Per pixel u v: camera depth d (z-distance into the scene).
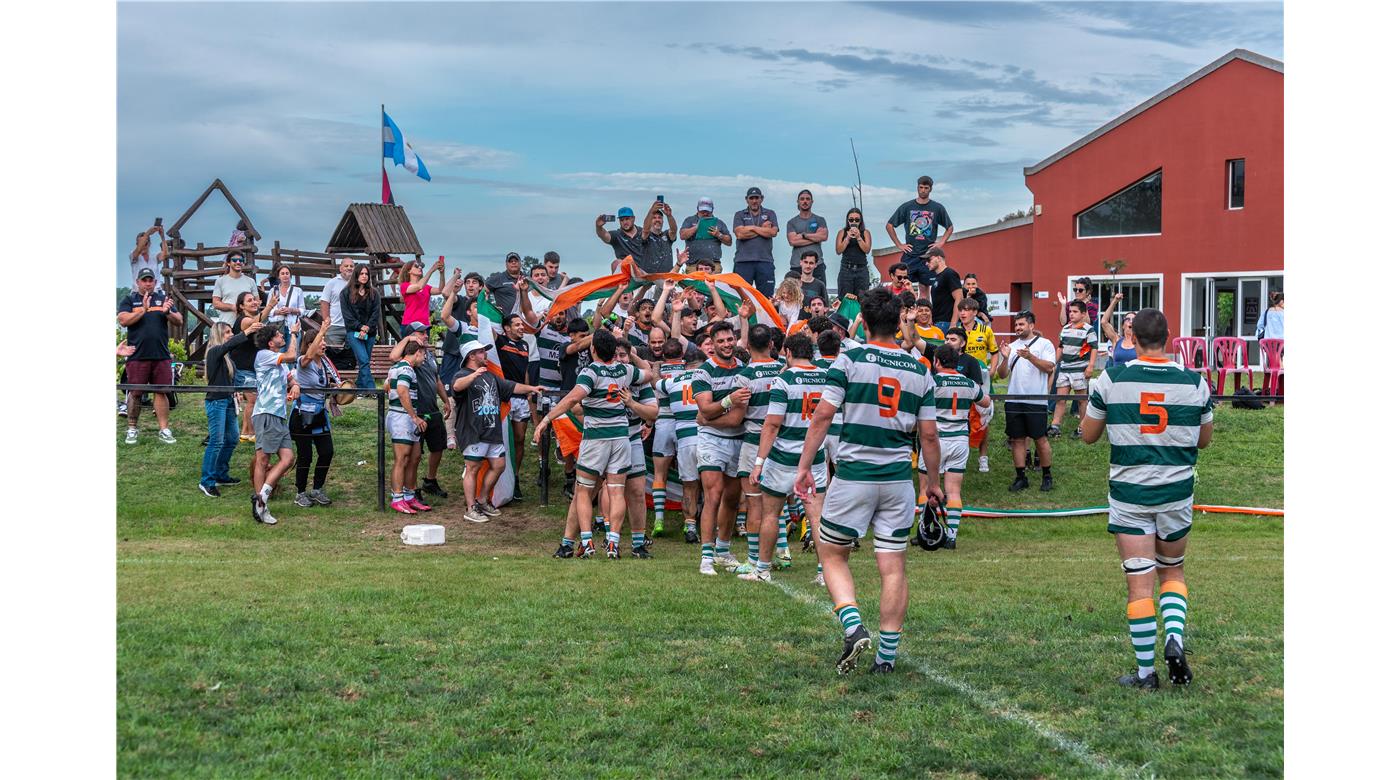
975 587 8.68
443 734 5.20
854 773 4.84
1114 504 6.00
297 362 12.34
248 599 7.55
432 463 13.09
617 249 15.06
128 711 5.30
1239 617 7.36
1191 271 30.61
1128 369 5.98
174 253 18.50
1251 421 16.45
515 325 13.26
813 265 14.95
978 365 13.64
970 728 5.32
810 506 9.01
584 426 10.29
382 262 19.05
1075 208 32.50
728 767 4.89
